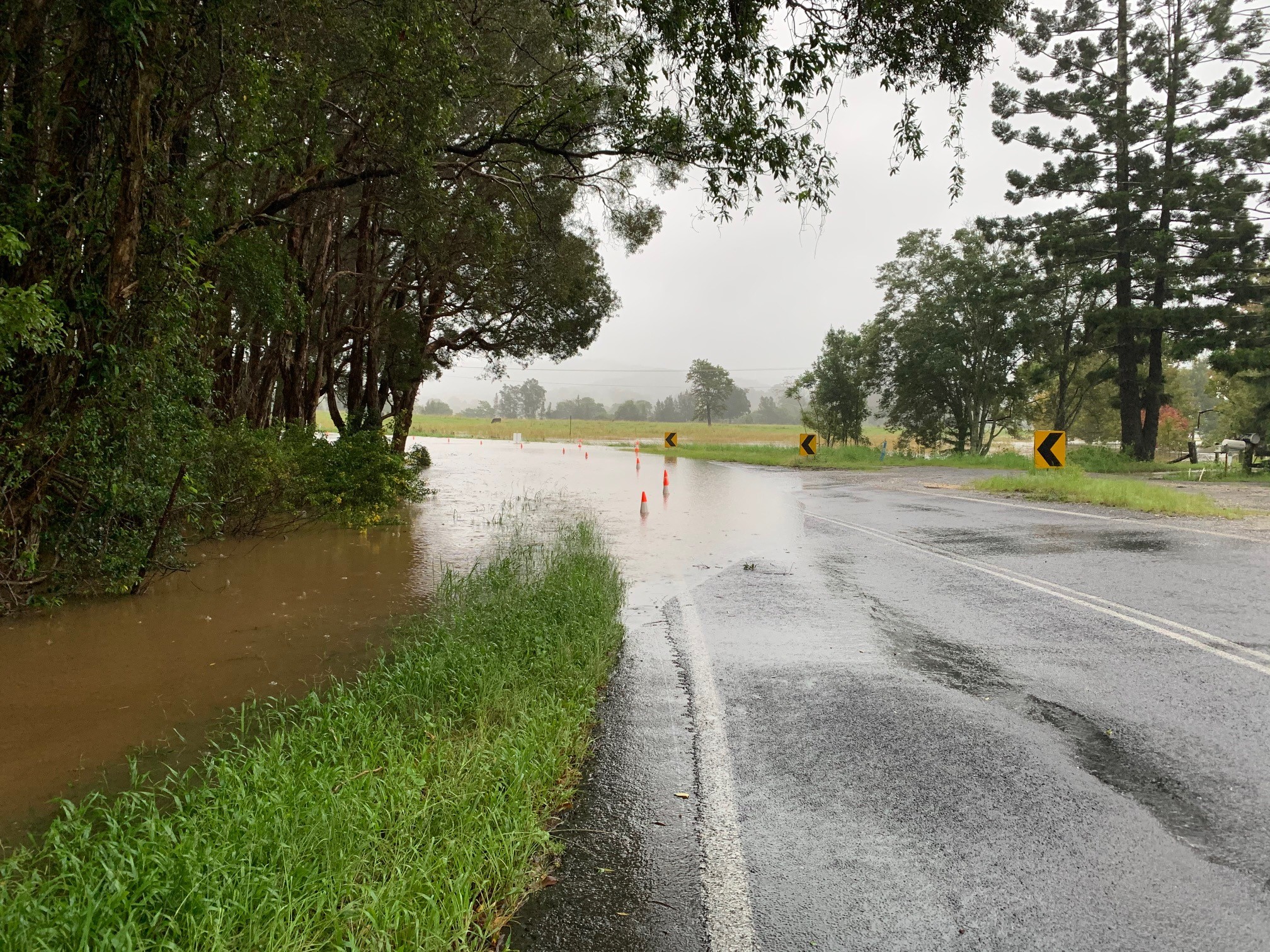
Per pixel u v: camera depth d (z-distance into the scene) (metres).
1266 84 29.62
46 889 2.46
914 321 42.72
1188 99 31.23
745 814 3.37
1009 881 2.83
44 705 4.84
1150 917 2.60
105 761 4.04
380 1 9.05
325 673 5.50
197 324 9.53
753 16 7.19
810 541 12.10
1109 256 32.47
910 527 13.70
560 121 10.45
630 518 15.00
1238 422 46.66
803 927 2.57
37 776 3.86
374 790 3.25
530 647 5.58
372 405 22.48
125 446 7.57
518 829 3.04
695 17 7.43
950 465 35.19
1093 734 4.26
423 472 27.00
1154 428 33.16
